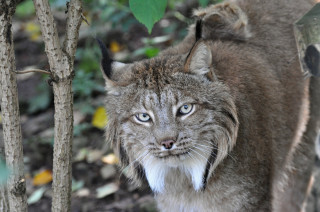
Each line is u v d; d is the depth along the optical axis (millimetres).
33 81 13461
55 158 6008
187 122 6711
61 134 5883
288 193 8461
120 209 9828
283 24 8375
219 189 7238
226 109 6871
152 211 9656
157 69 6820
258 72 7680
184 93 6637
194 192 7414
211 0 9953
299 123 8281
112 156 11000
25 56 14617
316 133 8398
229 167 7105
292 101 8102
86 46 13625
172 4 13984
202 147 6879
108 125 7258
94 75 13094
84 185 10617
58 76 5629
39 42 15086
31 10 16844
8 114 5645
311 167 8148
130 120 6914
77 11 5543
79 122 11961
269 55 8086
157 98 6648
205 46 6656
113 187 10375
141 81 6789
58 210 6188
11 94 5586
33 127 12273
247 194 7262
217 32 8164
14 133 5723
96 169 10914
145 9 6047
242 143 7117
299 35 5586
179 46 8086
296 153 8500
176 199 7605
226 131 6934
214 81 6848
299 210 8375
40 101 12891
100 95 12758
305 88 8250
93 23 13758
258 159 7273
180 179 7371
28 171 11133
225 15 8242
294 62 8164
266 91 7641
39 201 10234
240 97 7215
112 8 13305
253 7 8578
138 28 14898
